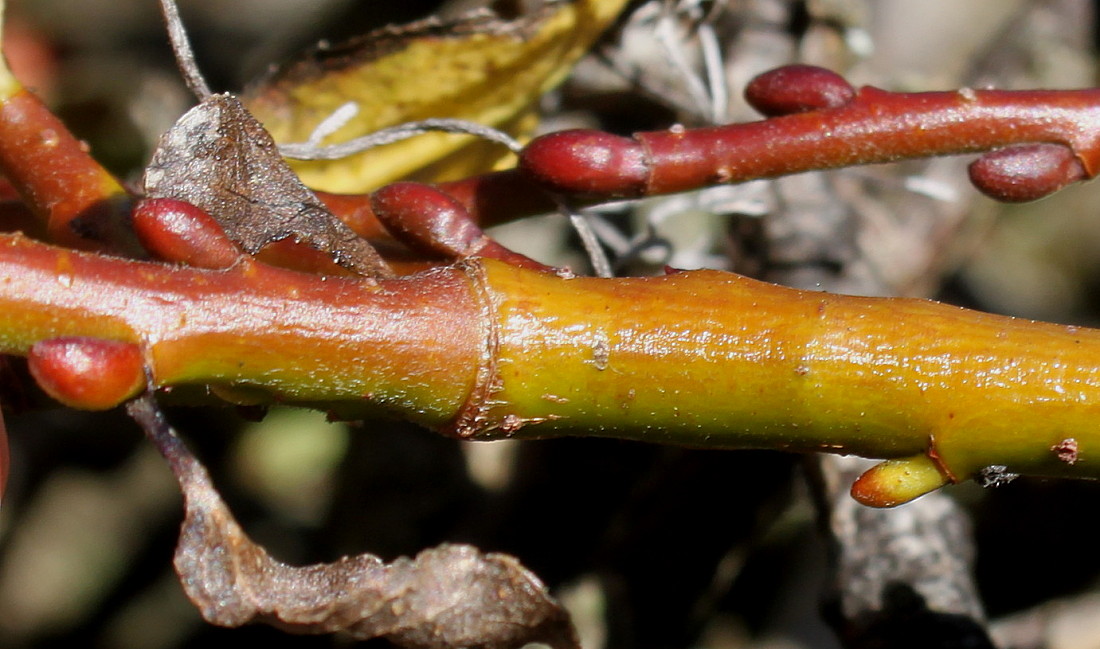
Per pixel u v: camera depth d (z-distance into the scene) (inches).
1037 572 9.5
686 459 7.9
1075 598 9.0
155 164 5.4
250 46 12.3
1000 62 10.5
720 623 9.9
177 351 5.1
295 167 6.8
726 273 5.3
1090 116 5.6
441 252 5.5
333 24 9.4
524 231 10.3
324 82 6.7
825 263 7.9
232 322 5.1
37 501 12.0
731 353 5.2
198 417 10.3
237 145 5.4
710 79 7.5
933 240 9.5
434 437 8.9
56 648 11.9
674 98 8.0
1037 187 5.6
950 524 7.1
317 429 10.9
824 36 8.7
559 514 8.5
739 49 8.5
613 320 5.2
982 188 5.7
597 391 5.2
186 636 11.2
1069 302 13.5
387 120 6.8
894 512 7.0
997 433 5.2
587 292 5.3
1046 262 13.5
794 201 8.1
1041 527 9.5
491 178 5.9
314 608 5.3
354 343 5.2
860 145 5.6
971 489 9.6
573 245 9.5
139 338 5.1
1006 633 8.9
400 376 5.2
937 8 13.5
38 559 12.3
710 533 8.0
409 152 6.9
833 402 5.2
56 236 5.6
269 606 5.3
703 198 7.3
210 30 12.7
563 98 8.3
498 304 5.2
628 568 8.2
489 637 5.4
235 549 5.3
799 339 5.2
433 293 5.2
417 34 6.7
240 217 5.4
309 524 10.5
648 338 5.2
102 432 11.6
